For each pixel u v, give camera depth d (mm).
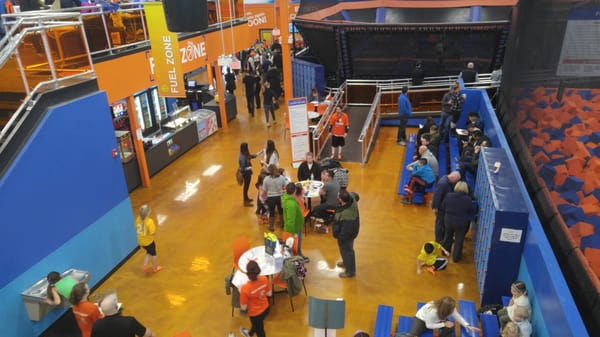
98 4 9148
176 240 8500
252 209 9656
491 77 13320
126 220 7922
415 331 5359
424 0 16016
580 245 5148
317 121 13828
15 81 6129
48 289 5688
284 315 6453
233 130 15141
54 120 6230
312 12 16984
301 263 6527
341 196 6734
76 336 6215
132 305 6742
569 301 4176
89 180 6980
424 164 9234
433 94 14820
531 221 5488
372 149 12773
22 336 5828
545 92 7574
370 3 16516
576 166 5914
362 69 16266
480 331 5605
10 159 5695
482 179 7359
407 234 8391
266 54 22859
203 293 6984
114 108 11305
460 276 7152
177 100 15711
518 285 5145
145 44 10578
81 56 7023
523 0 10562
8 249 5578
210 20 14047
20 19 5879
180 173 11680
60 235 6430
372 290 6891
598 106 5680
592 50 5895
